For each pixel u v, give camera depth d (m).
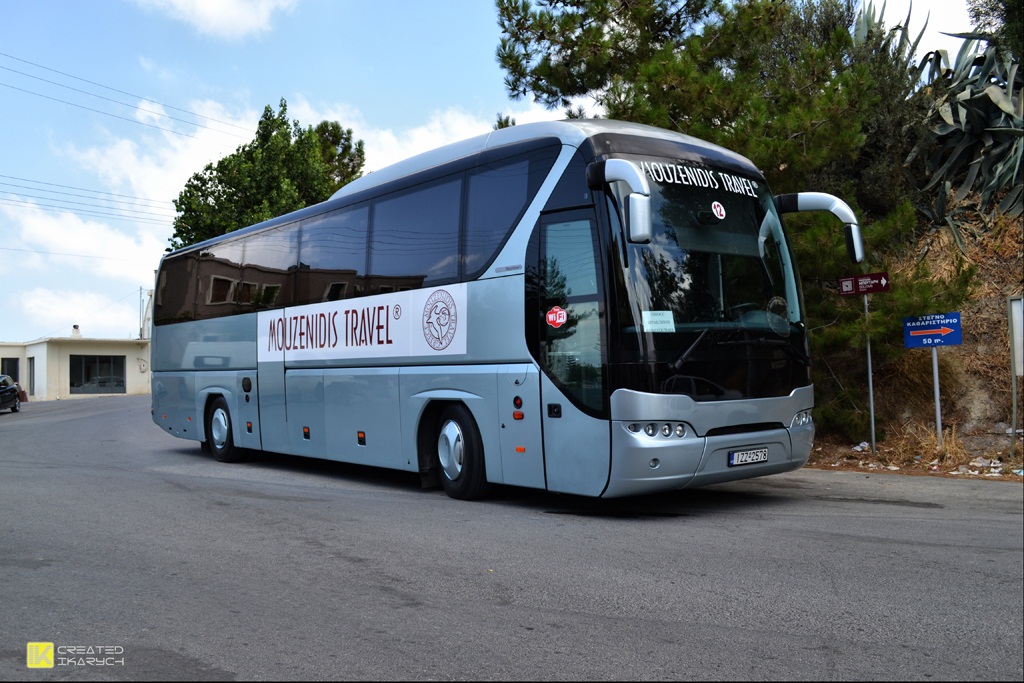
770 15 13.22
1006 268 12.79
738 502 8.52
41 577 5.84
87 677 3.96
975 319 12.34
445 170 9.09
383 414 9.73
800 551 6.22
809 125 11.17
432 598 5.14
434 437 9.29
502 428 8.10
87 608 5.08
